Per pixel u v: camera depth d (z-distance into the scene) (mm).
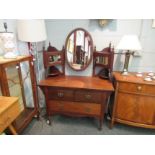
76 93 1813
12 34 1542
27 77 1969
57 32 2143
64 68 2238
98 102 1815
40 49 2258
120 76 1865
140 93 1693
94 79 2076
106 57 1992
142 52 2035
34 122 2125
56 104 1920
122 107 1825
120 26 1984
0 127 1032
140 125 1804
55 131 1936
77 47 2109
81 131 1942
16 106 1209
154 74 1943
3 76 1333
